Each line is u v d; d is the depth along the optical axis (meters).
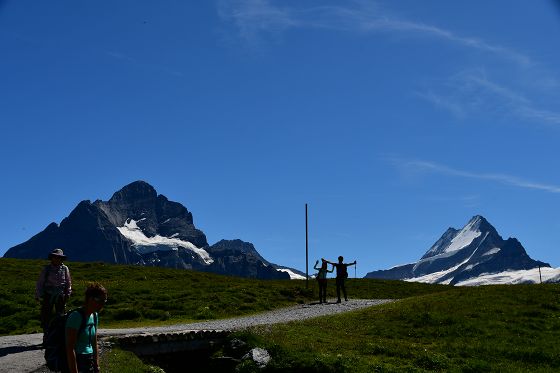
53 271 26.45
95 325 15.71
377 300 56.62
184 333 30.95
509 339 35.75
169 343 30.36
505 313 41.62
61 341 15.18
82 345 15.33
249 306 52.81
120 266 81.62
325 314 45.84
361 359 29.50
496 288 50.66
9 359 24.36
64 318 15.28
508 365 31.06
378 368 28.39
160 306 50.06
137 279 70.44
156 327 39.12
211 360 30.50
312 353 29.55
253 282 74.81
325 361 28.34
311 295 60.62
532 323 39.25
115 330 35.19
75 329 15.04
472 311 41.84
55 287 26.30
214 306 51.19
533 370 30.61
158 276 74.50
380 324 39.06
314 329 36.25
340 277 54.41
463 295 47.66
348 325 38.75
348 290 74.06
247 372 28.44
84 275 71.44
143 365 26.28
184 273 79.12
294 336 32.94
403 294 75.75
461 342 35.03
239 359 29.97
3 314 45.78
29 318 44.00
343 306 51.03
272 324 36.91
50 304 26.20
